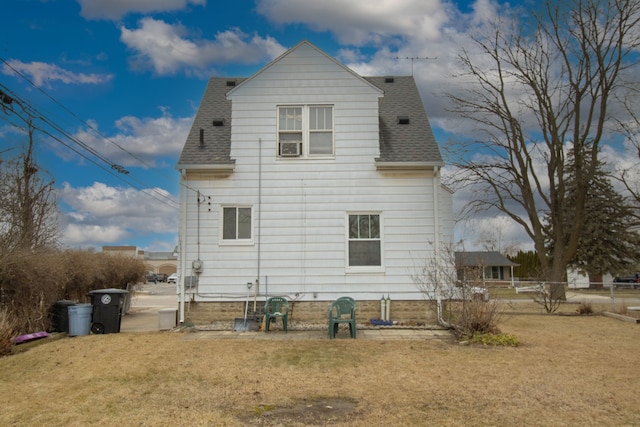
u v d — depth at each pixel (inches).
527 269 2112.5
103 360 359.3
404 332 488.4
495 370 323.6
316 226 551.5
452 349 398.0
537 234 1066.1
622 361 352.5
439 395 265.9
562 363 345.1
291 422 224.5
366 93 567.2
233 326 514.0
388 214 552.4
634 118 961.5
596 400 255.1
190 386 288.0
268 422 224.8
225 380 301.4
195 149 570.6
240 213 554.3
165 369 330.3
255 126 564.1
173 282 2623.0
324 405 251.3
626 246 1651.1
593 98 967.6
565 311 740.0
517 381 294.4
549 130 1051.9
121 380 302.8
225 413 238.5
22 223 737.0
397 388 281.1
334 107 565.9
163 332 498.3
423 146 570.3
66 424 222.8
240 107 566.3
